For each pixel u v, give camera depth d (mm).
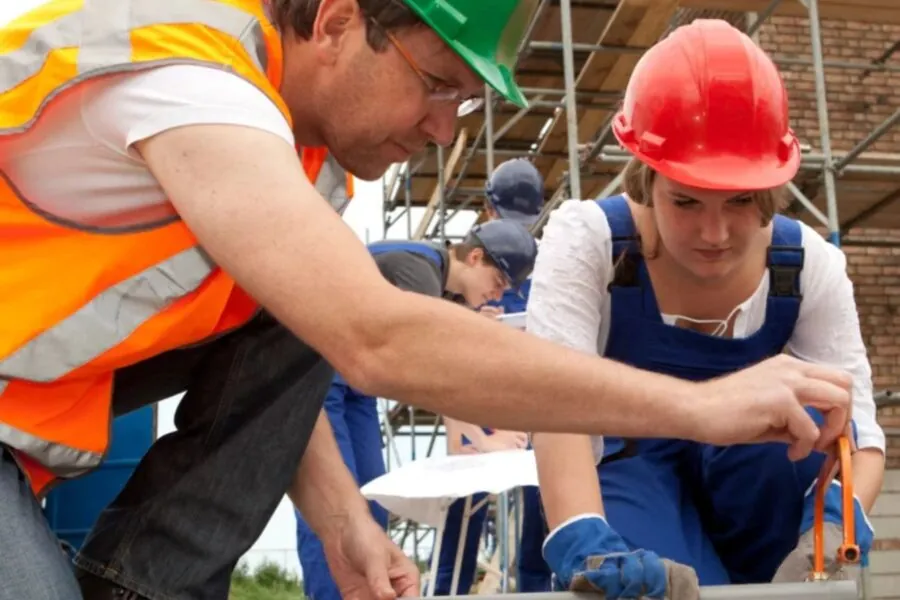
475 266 3842
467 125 8281
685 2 6203
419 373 1178
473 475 2377
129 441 3410
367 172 1536
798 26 7770
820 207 6984
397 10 1357
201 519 1651
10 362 1291
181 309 1378
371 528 1772
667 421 1221
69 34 1302
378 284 1187
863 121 7758
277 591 8367
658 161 1824
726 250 1838
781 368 1310
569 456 1805
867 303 7625
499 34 1450
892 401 6535
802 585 1323
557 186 8727
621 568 1373
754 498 1969
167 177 1226
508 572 3656
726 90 1821
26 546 1275
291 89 1434
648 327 1992
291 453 1720
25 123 1271
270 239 1186
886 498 7047
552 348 1205
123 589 1632
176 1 1316
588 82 6539
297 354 1707
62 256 1321
